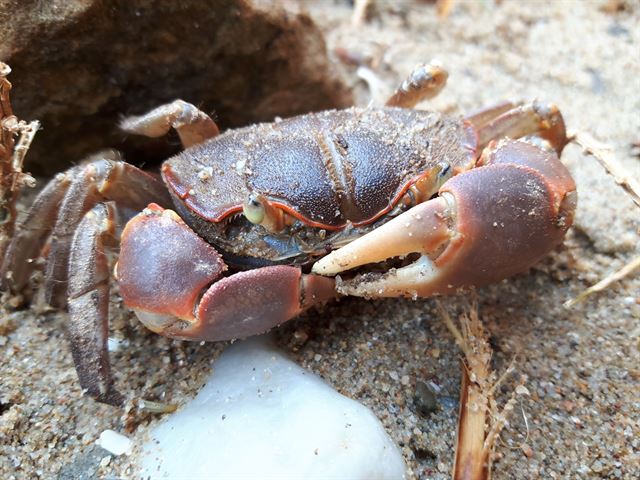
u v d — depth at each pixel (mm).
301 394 65
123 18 82
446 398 69
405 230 59
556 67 123
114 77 89
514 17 136
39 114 88
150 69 90
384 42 135
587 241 89
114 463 66
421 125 74
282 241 68
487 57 128
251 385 67
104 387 65
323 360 72
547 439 67
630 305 79
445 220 59
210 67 94
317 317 77
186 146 82
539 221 61
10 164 75
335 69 110
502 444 66
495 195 60
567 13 134
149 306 59
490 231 60
